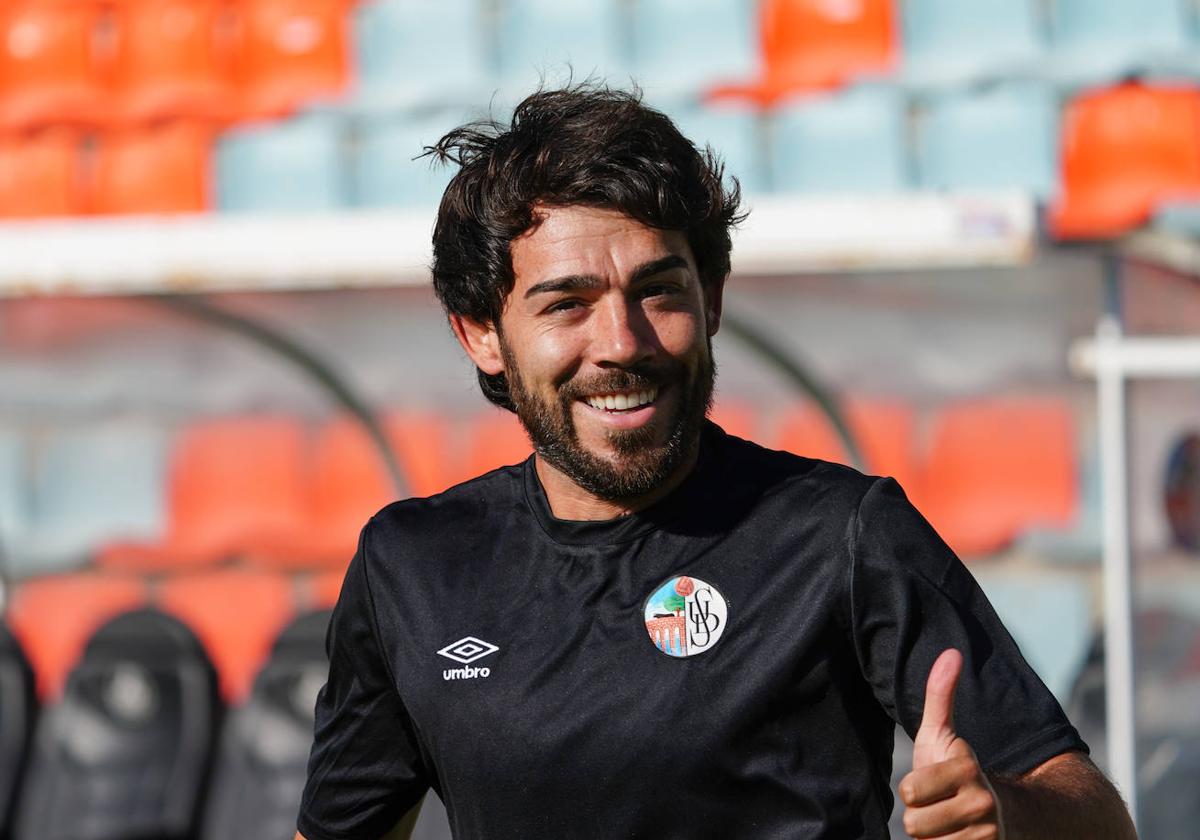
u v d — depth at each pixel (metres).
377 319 13.66
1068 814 4.25
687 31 17.66
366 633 5.28
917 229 11.72
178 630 13.91
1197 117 15.80
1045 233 11.73
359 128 17.38
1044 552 14.16
